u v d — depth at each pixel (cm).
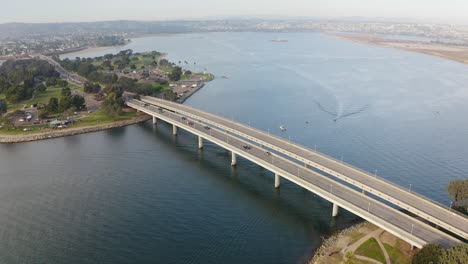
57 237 15275
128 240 15062
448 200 18150
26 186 19875
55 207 17638
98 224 16162
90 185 19950
